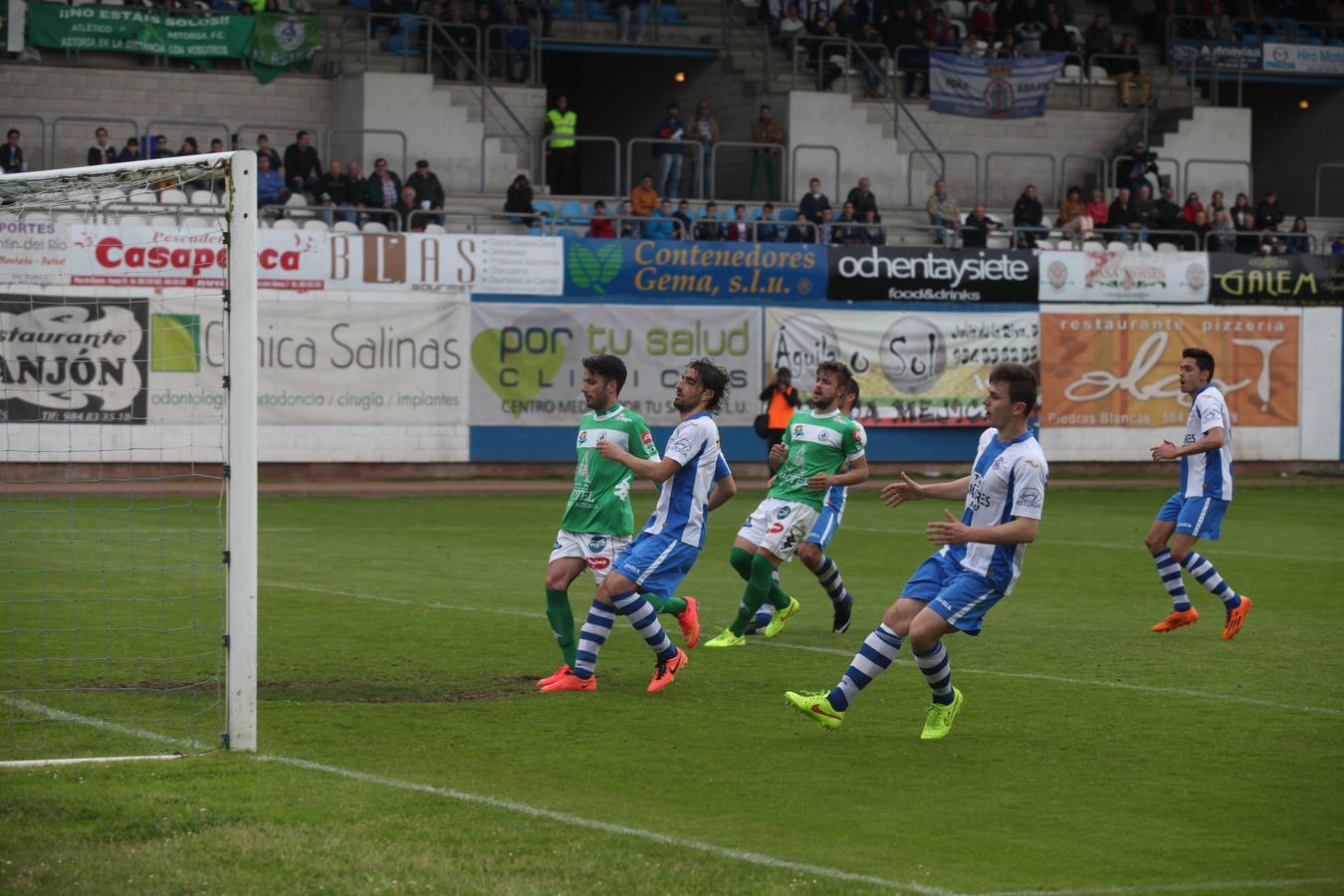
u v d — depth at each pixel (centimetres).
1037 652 1738
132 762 1161
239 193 1195
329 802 1052
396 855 935
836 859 950
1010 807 1077
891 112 5353
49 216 3703
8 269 3669
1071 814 1060
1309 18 6200
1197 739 1295
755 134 5044
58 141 4572
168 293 3809
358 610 1969
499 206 4812
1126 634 1872
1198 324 4709
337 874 899
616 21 5372
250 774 1130
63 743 1231
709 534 3083
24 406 3703
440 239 4134
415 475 4150
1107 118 5647
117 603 1978
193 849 942
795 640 1822
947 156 5444
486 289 4178
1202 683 1549
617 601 1470
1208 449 1842
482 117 4847
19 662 1583
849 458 1745
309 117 4847
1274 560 2672
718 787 1122
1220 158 5631
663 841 978
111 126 4622
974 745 1270
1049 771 1185
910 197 5228
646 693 1480
